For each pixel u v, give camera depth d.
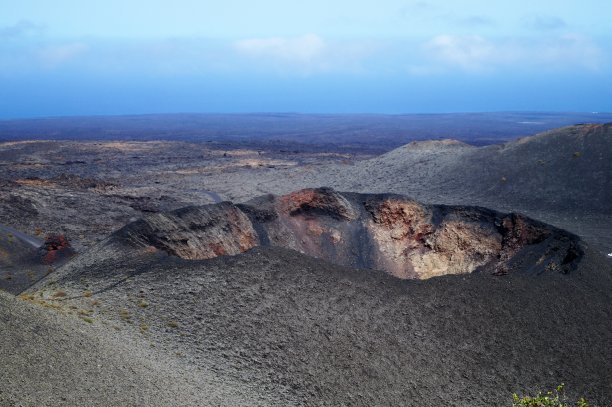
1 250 63.66
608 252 73.00
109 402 22.95
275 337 33.09
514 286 40.62
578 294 40.84
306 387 30.64
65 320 28.50
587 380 34.78
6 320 25.11
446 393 32.81
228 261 38.47
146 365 27.34
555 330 37.75
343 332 34.62
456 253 56.62
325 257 57.47
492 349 35.97
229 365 30.53
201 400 26.14
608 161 104.81
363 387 31.66
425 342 35.53
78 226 81.12
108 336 28.98
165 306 34.00
